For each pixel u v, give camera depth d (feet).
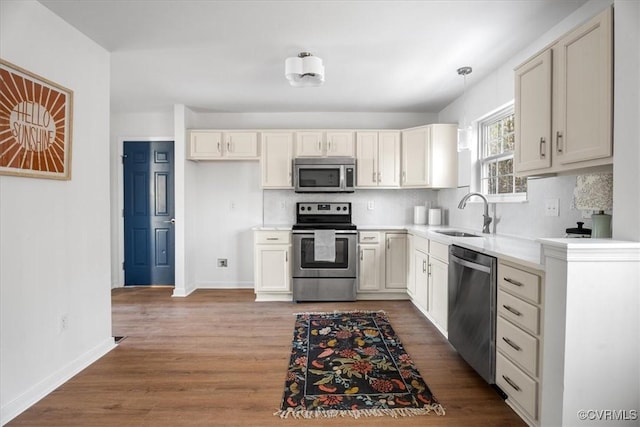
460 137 9.93
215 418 6.06
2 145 5.93
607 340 4.76
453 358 8.39
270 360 8.29
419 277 11.71
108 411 6.27
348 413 6.21
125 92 12.51
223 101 13.62
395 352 8.73
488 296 6.83
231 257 15.52
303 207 15.14
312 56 9.06
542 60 6.51
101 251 8.67
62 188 7.40
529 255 6.14
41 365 6.82
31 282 6.61
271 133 14.23
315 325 10.65
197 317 11.44
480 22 7.68
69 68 7.63
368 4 6.97
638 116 4.75
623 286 4.74
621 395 4.81
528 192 8.92
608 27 5.01
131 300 13.47
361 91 12.42
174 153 15.20
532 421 5.67
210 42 8.64
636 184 4.84
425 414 6.18
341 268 13.23
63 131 7.31
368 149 14.24
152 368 7.90
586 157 5.47
